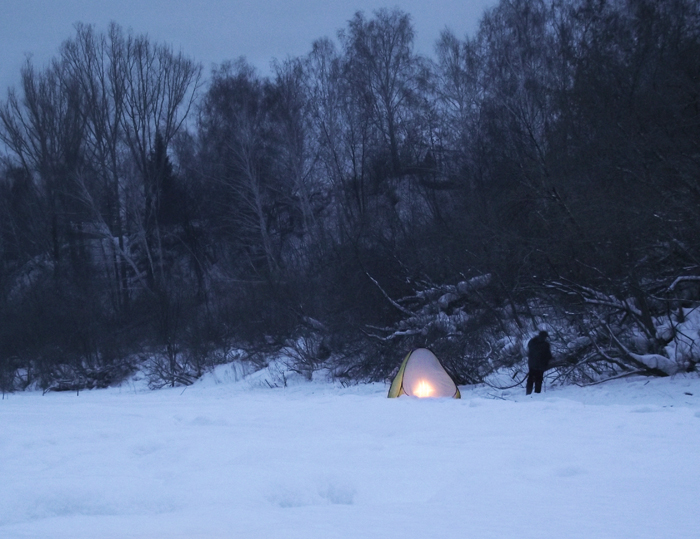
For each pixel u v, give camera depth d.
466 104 40.97
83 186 49.38
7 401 26.17
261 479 6.03
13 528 4.66
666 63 22.77
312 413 13.96
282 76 46.59
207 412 15.72
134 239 52.56
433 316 27.16
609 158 21.84
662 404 15.51
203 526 4.56
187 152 54.91
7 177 58.53
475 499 5.43
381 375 27.62
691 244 20.75
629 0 31.44
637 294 20.73
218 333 36.03
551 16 39.38
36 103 52.09
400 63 46.62
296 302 32.78
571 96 24.16
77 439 10.34
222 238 48.69
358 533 4.33
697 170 19.95
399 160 43.84
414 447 8.24
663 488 5.70
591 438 8.70
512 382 22.88
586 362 21.20
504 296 26.14
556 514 4.88
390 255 29.89
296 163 44.50
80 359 39.31
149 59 55.22
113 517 4.96
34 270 53.75
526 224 23.41
